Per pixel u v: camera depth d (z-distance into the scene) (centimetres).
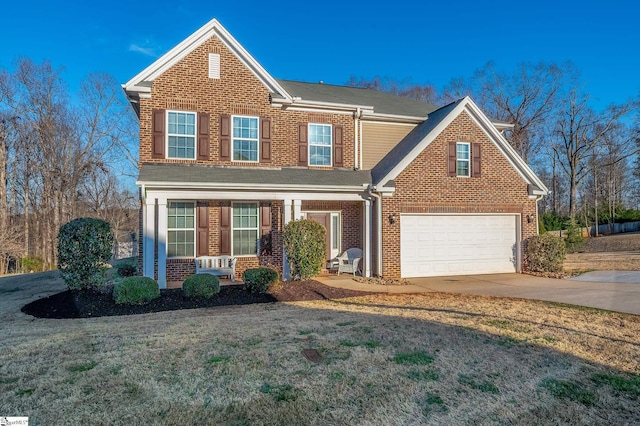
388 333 675
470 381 486
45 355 578
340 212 1527
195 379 491
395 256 1359
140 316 845
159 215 1198
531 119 4109
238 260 1371
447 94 4544
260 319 791
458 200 1426
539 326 722
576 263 1842
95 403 431
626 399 444
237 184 1202
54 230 3109
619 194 5062
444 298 1011
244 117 1366
